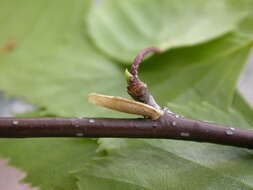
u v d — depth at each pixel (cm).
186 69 8
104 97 6
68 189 7
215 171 6
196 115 7
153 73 8
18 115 8
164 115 6
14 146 7
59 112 8
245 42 8
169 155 6
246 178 6
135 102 6
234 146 6
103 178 6
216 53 8
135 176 6
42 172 7
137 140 7
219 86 8
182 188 6
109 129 6
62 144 7
